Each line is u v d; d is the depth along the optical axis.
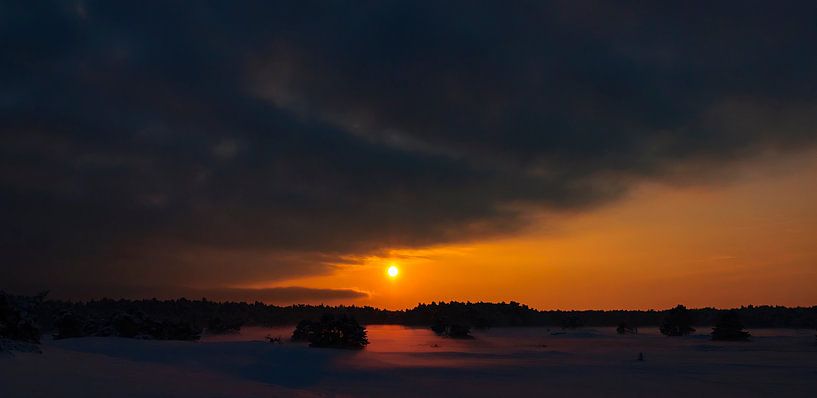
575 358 63.88
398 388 34.78
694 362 57.25
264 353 52.34
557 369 48.69
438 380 39.56
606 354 71.69
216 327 145.12
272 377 39.59
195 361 45.72
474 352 74.88
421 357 63.34
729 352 75.75
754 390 35.41
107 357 31.70
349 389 33.66
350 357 55.66
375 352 70.50
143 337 77.75
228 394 22.70
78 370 23.12
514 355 69.06
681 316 147.25
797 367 51.06
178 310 192.25
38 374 20.50
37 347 28.14
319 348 69.94
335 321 76.56
